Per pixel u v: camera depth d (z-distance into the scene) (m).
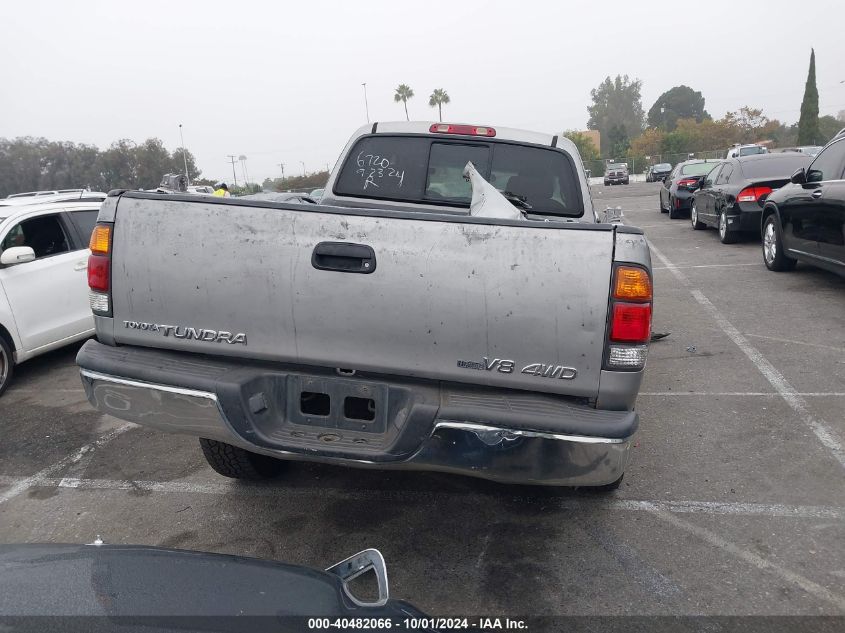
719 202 12.76
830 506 3.58
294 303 2.86
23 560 1.73
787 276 9.31
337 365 2.88
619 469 2.71
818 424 4.57
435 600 2.93
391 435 2.88
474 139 4.58
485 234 2.72
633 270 2.64
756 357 6.04
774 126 84.94
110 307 3.08
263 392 2.94
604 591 2.96
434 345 2.78
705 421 4.75
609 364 2.69
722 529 3.41
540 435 2.66
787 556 3.16
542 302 2.69
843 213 7.22
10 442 4.96
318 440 2.88
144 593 1.62
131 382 2.96
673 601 2.88
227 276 2.91
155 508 3.84
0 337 6.11
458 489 3.95
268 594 1.71
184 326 2.99
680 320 7.49
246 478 4.09
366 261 2.79
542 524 3.54
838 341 6.30
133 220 3.00
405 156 4.66
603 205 25.59
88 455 4.65
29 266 6.51
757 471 4.00
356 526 3.58
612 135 108.62
